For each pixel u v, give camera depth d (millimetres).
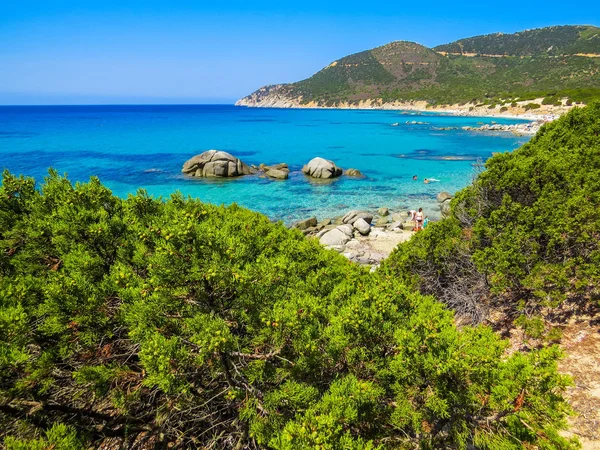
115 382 4953
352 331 4859
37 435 4477
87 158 43969
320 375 4781
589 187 8703
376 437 4508
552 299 7922
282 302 4949
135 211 7309
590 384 6387
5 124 97938
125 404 4664
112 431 5051
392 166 40844
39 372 4348
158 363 3746
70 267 5273
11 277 5277
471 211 10250
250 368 4457
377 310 5074
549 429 4230
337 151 51781
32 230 5934
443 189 31031
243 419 4523
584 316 7898
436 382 4328
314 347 4465
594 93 89938
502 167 10070
